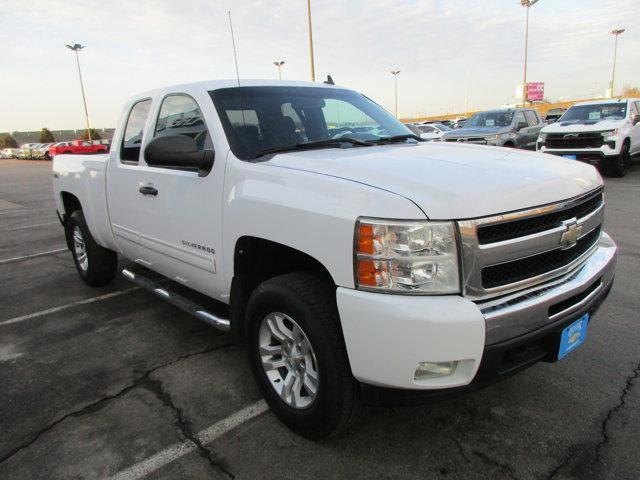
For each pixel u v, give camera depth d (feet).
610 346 11.64
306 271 8.53
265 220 8.46
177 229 11.11
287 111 11.14
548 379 10.34
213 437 8.88
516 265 7.39
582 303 8.21
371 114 12.89
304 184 8.04
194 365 11.60
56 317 14.85
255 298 8.87
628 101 41.88
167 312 14.99
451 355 6.66
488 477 7.68
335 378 7.65
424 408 9.50
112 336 13.38
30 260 22.03
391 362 6.84
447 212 6.73
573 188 8.29
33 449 8.70
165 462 8.27
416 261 6.72
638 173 42.83
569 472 7.71
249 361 9.52
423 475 7.77
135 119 13.23
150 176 11.84
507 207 7.13
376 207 6.95
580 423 8.88
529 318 7.16
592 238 9.39
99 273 16.88
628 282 15.83
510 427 8.85
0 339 13.41
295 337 8.51
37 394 10.52
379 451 8.34
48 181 66.18
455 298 6.78
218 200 9.66
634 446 8.23
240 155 9.60
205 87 10.93
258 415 9.52
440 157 9.07
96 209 15.03
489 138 43.04
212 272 10.31
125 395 10.39
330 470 7.94
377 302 6.79
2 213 37.14
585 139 39.11
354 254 7.02
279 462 8.17
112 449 8.64
